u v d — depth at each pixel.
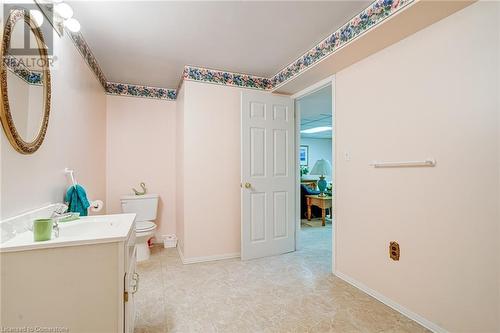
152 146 3.46
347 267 2.28
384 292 1.91
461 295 1.44
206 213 2.84
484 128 1.34
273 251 3.00
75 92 1.91
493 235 1.30
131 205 3.10
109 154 3.25
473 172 1.38
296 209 3.21
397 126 1.81
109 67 2.76
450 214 1.49
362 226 2.12
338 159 2.39
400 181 1.79
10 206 1.10
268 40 2.19
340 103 2.38
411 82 1.72
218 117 2.90
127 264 1.16
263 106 2.97
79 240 1.03
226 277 2.38
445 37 1.52
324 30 2.02
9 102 1.08
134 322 1.60
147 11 1.74
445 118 1.52
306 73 2.47
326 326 1.63
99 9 1.70
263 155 2.96
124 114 3.33
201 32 2.04
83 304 1.04
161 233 3.51
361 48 1.93
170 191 3.55
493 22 1.30
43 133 1.34
